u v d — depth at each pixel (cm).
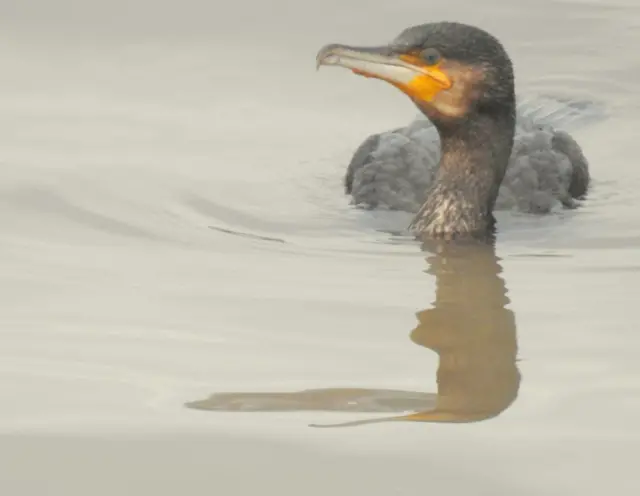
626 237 1244
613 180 1397
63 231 1229
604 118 1559
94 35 1678
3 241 1201
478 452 838
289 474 816
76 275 1130
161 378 941
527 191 1334
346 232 1261
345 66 1266
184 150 1419
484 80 1277
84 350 988
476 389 923
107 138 1438
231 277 1134
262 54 1647
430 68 1270
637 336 1008
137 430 866
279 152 1430
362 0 1767
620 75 1647
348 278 1139
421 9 1758
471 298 1090
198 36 1683
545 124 1480
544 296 1096
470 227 1276
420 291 1109
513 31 1731
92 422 877
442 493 796
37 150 1400
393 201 1327
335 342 1002
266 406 898
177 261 1168
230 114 1511
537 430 866
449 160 1304
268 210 1300
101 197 1299
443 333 1017
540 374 948
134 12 1733
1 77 1578
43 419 882
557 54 1691
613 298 1086
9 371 953
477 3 1786
